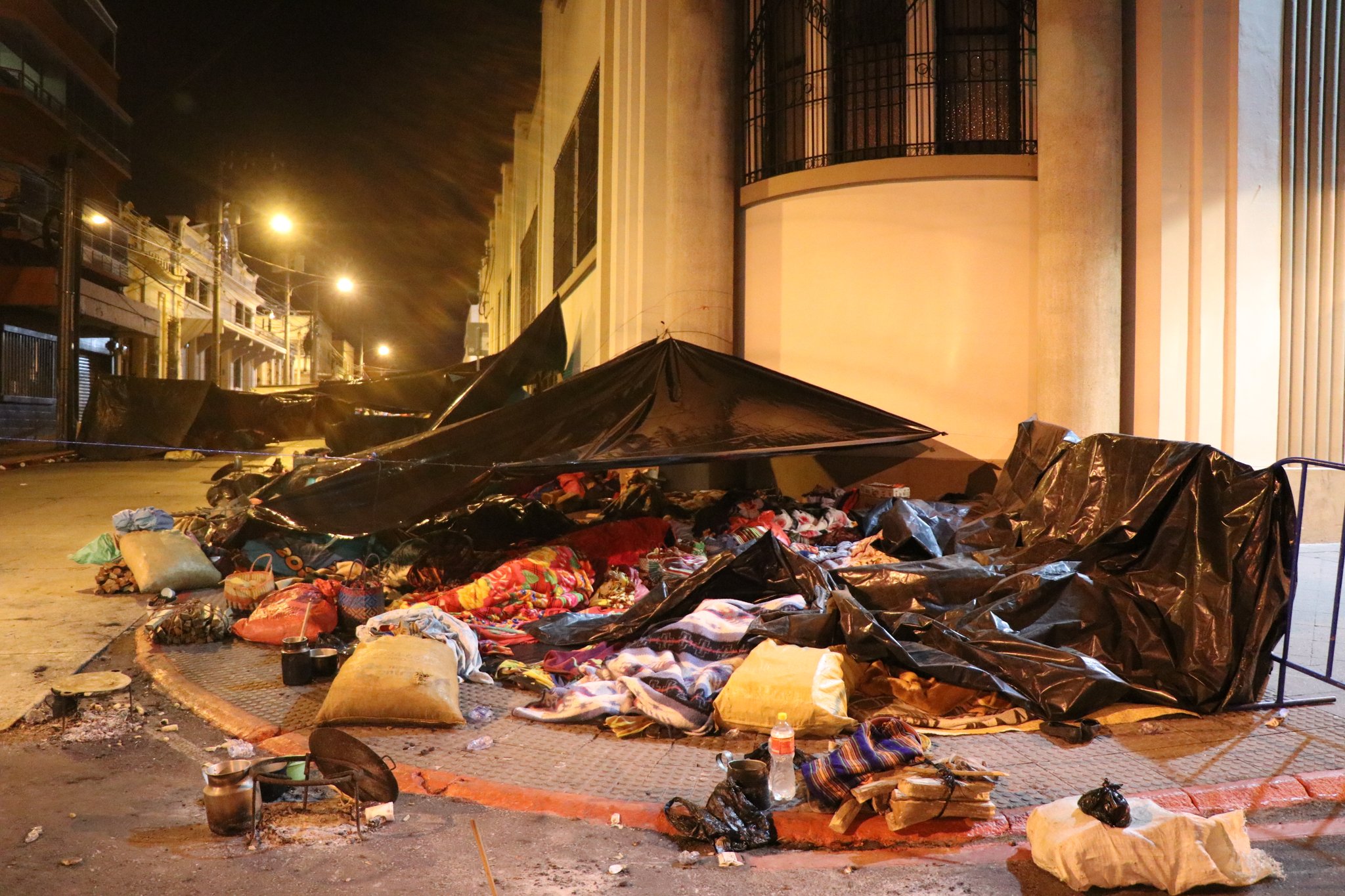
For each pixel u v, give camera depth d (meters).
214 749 5.14
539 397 10.12
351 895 3.57
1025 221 10.98
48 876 3.69
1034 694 5.44
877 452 11.47
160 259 41.09
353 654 5.61
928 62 11.15
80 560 10.21
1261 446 10.41
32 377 30.94
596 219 16.08
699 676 5.62
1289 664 5.78
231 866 3.79
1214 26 10.27
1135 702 5.71
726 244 11.98
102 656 6.95
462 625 6.41
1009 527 8.85
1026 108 11.09
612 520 10.30
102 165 36.94
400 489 8.98
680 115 11.91
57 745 5.18
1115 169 10.40
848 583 7.08
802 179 11.62
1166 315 10.27
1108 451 7.43
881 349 11.35
